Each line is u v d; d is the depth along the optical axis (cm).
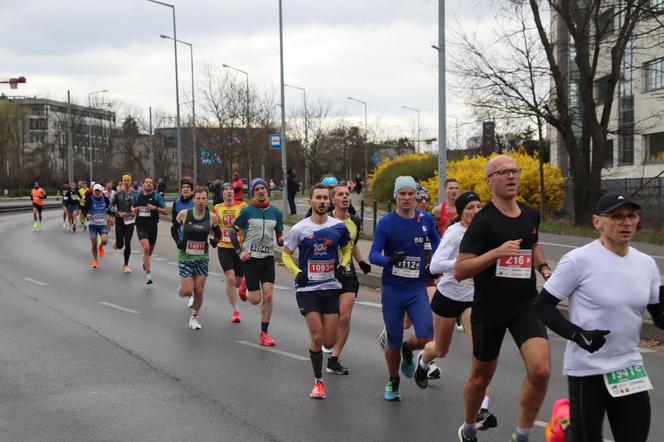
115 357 811
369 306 1169
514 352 839
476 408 501
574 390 400
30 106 11688
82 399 645
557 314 393
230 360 797
